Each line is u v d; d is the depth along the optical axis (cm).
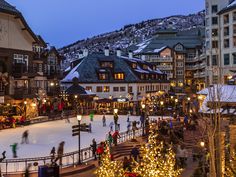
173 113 5725
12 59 5362
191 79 11444
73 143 3478
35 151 3083
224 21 7050
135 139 3488
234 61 6731
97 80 7819
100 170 1617
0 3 5166
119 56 8700
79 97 6650
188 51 11700
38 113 5797
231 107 2145
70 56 17312
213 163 1241
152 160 1562
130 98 7562
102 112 6594
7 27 5275
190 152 2808
